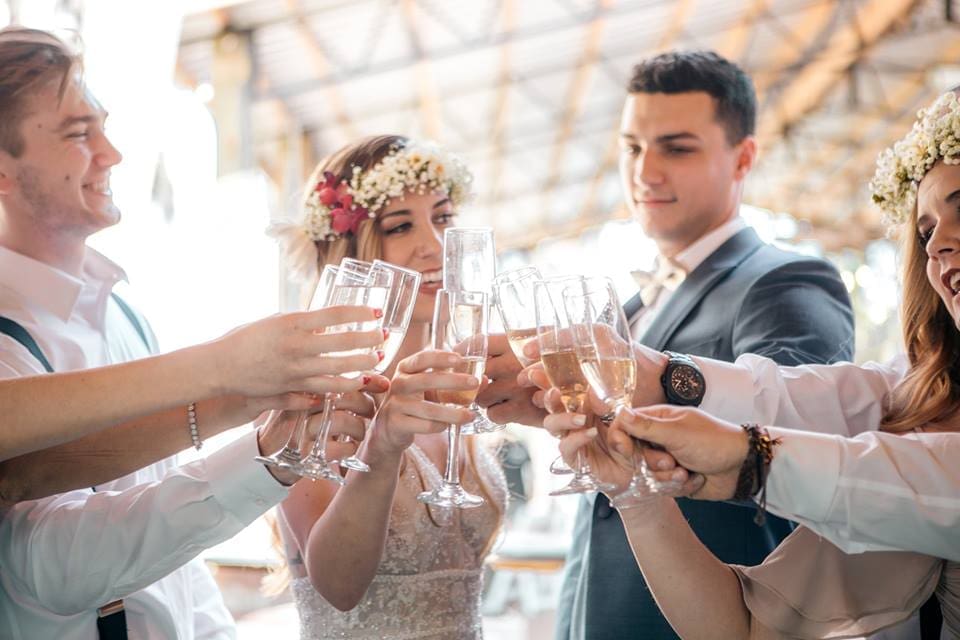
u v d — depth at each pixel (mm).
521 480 5648
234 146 7953
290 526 2453
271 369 1757
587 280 1754
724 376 2176
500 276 1953
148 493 2053
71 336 2279
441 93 11172
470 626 2549
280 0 7621
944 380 2014
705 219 3053
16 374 2072
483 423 2158
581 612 2682
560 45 10656
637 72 3133
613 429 1723
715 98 3031
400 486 2471
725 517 2596
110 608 2162
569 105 12758
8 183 2189
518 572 5785
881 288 14133
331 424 2033
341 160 2881
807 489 1724
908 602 1899
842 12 11188
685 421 1721
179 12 5277
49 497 2156
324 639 2418
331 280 1971
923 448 1764
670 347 2879
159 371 1766
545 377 1941
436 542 2479
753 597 1936
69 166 2189
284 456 1939
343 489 2199
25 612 2139
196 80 8539
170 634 2287
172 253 6195
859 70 12805
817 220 17078
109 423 1785
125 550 2023
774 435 1742
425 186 2773
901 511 1713
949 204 1910
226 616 2592
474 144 13492
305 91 9734
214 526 2039
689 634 1938
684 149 3045
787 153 15562
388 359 1924
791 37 11883
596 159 15203
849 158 15547
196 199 6602
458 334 1936
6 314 2170
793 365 2576
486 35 9594
